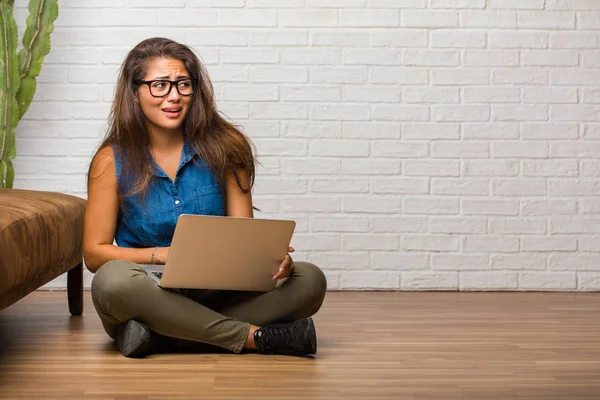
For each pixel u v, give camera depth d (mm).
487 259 4113
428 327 3062
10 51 3744
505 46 4105
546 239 4121
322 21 4066
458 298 3863
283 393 2053
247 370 2314
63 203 3088
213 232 2359
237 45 4047
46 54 3844
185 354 2547
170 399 1994
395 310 3486
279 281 2635
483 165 4105
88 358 2496
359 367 2357
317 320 3223
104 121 4035
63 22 4023
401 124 4090
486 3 4102
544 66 4113
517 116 4113
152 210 2629
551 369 2338
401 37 4086
